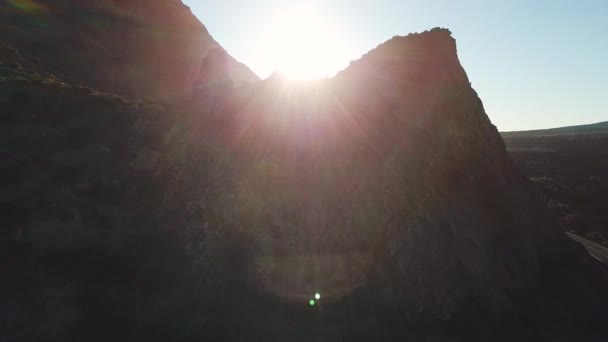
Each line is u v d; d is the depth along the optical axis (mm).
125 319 12984
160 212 17219
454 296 15398
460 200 17531
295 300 15156
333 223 17031
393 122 19344
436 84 20188
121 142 19703
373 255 16312
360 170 18219
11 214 15375
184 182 18375
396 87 20719
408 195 16969
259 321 14047
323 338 13812
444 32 22078
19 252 14258
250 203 17453
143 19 75125
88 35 60281
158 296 14062
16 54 34438
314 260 16219
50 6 59531
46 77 30141
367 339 13977
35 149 18328
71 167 17953
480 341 14375
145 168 18828
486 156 20062
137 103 22938
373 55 22766
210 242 16234
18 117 19516
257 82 23484
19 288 12961
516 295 16547
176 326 13148
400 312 15000
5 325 11812
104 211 16609
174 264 15414
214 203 17469
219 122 20719
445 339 14219
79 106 21297
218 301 14492
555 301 17203
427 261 15805
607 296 19031
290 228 16922
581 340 15555
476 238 16875
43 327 12062
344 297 15477
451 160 18422
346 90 21750
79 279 13961
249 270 15672
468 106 20578
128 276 14547
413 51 21641
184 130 20781
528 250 18609
